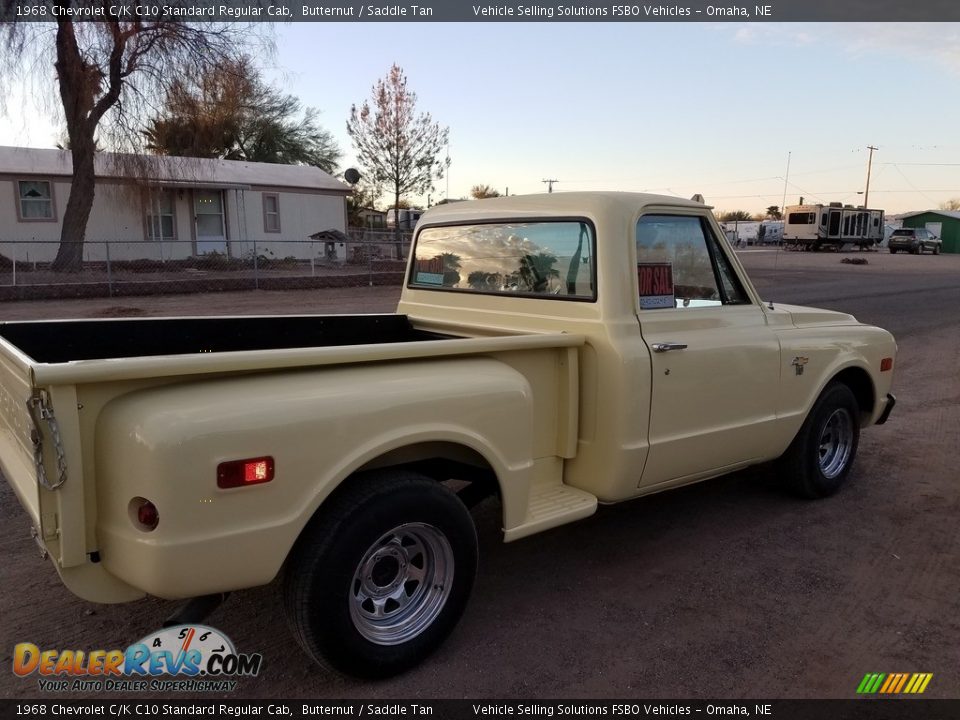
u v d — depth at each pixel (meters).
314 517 2.69
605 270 3.56
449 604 3.03
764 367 4.22
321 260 24.66
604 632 3.29
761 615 3.46
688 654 3.13
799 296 19.25
